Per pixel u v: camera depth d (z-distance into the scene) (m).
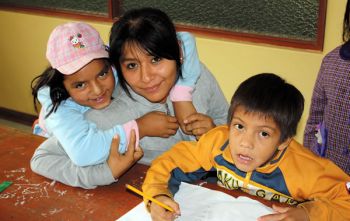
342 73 1.34
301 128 2.21
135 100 1.22
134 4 2.64
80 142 1.06
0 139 1.33
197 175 1.08
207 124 1.17
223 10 2.37
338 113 1.38
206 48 2.44
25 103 3.30
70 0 2.87
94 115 1.15
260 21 2.28
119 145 1.08
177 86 1.21
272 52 2.25
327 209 0.88
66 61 1.02
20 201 1.02
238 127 0.91
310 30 2.17
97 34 1.09
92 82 1.06
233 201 0.96
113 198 1.02
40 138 1.33
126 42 1.04
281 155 0.97
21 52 3.17
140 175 1.12
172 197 0.96
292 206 0.94
